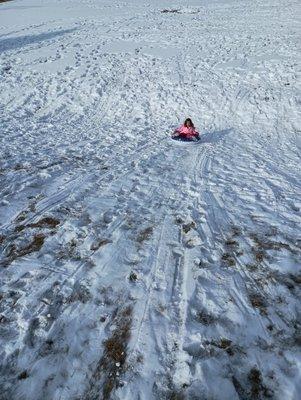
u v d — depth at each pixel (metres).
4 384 3.37
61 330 3.89
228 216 6.31
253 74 16.33
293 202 6.91
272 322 4.03
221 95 14.91
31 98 15.04
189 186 7.60
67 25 25.98
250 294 4.43
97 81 16.28
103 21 26.70
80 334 3.86
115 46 20.67
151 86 15.88
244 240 5.57
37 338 3.80
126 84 16.12
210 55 18.88
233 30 23.09
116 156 9.48
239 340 3.80
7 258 5.02
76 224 5.83
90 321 4.01
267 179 8.10
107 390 3.34
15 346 3.70
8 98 15.06
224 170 8.69
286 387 3.34
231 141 11.34
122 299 4.32
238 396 3.27
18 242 5.36
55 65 17.92
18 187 7.07
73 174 7.93
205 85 15.72
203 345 3.73
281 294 4.44
